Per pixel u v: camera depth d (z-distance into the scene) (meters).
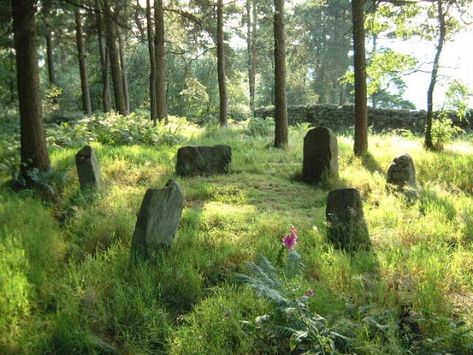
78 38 25.03
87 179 8.74
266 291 4.08
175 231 6.12
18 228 6.50
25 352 3.96
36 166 9.48
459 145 14.37
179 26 25.86
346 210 6.30
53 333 4.19
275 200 8.92
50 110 23.81
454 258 5.68
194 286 5.03
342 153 12.62
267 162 12.25
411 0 12.05
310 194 9.30
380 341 4.04
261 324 4.23
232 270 5.49
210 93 38.28
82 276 5.19
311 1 18.03
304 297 4.20
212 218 7.43
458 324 4.09
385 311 4.35
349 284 5.03
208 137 17.88
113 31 22.14
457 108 13.15
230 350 4.04
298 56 43.12
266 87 47.00
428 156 11.45
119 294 4.77
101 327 4.41
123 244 6.27
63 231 6.87
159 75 20.95
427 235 6.43
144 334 4.32
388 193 8.60
